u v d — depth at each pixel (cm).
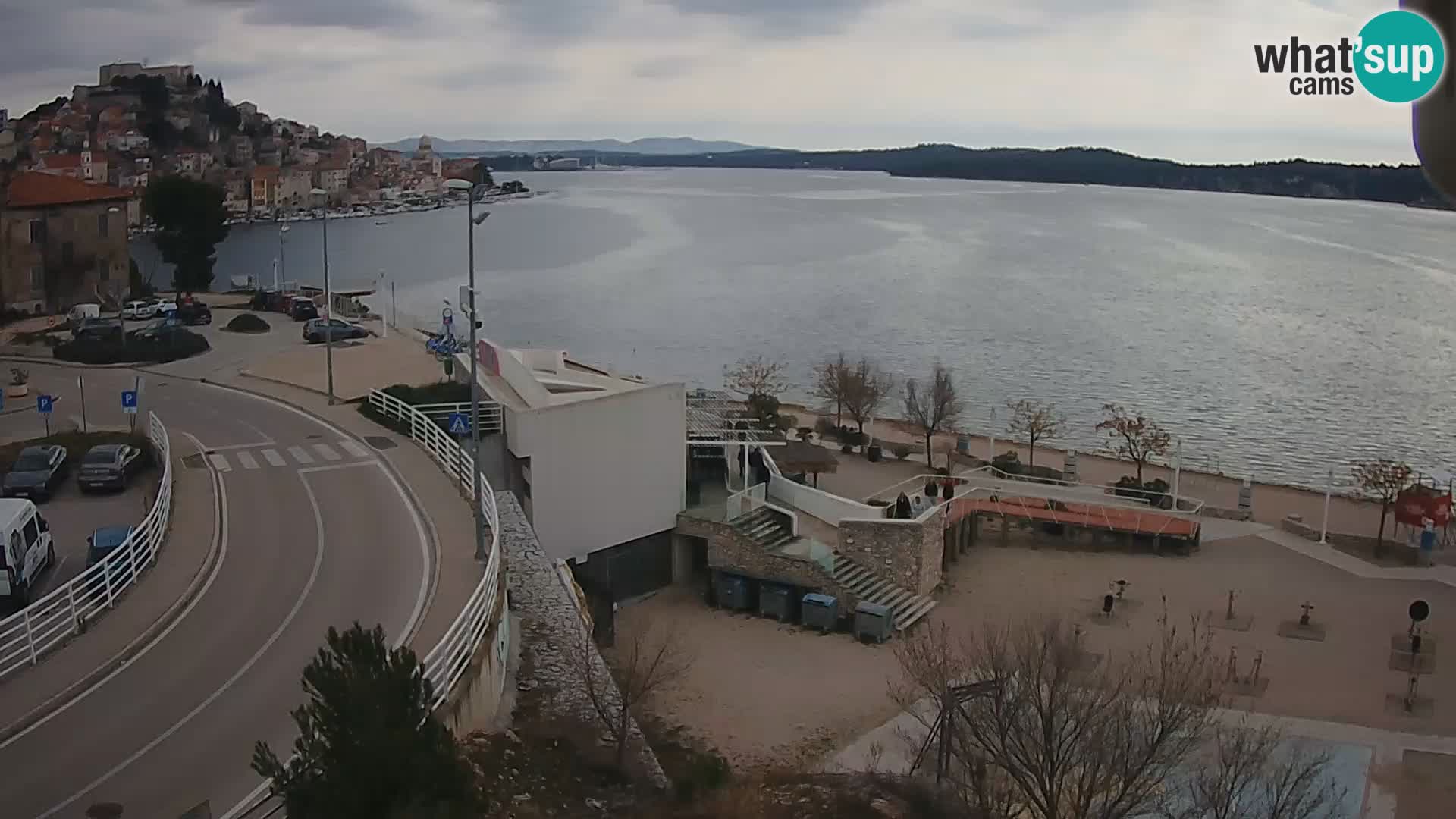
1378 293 14362
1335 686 3155
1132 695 2427
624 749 2233
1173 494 4800
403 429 4144
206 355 5812
